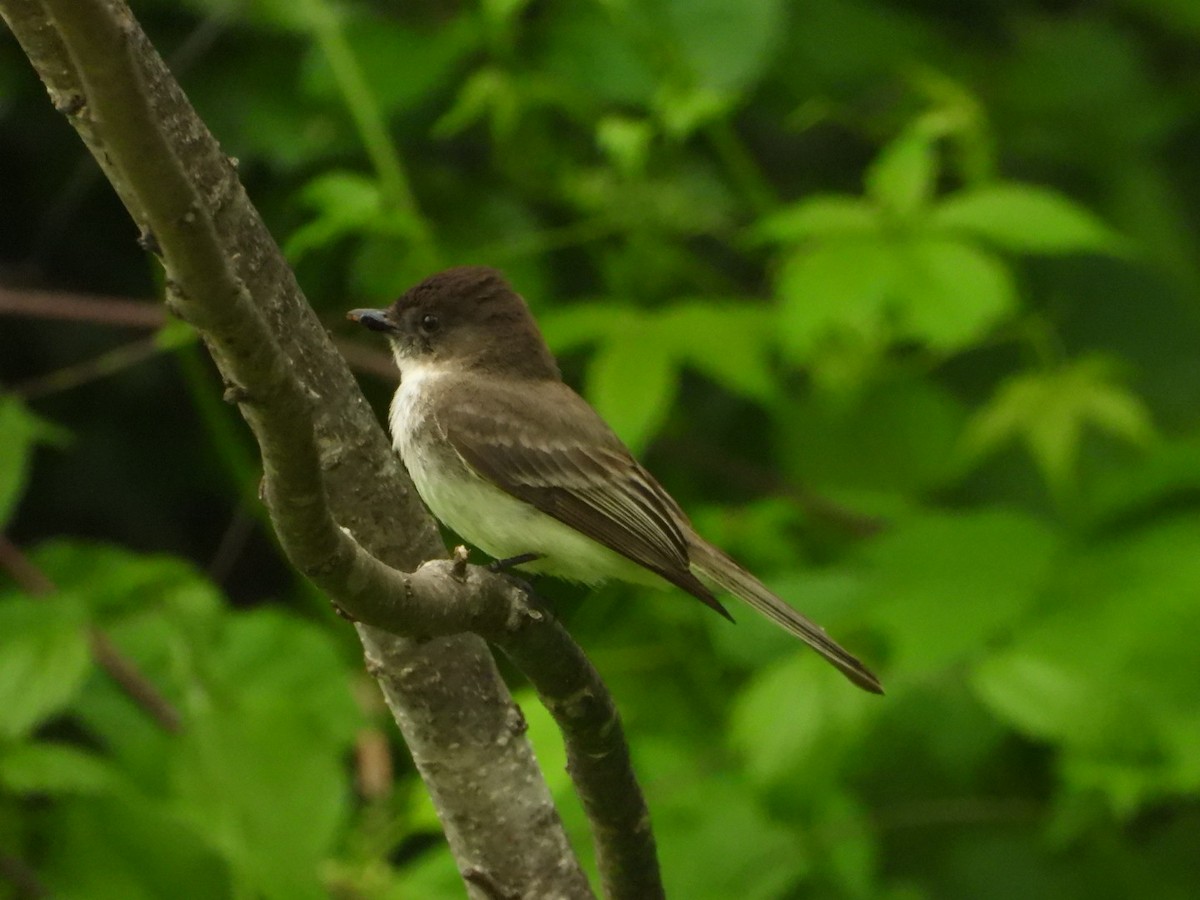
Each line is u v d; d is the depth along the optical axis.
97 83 3.27
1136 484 8.13
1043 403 8.70
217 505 10.30
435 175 9.51
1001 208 8.20
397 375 8.85
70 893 7.09
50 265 9.89
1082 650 7.55
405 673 5.50
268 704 7.19
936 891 8.74
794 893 8.16
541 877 5.61
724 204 9.63
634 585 8.79
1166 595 7.63
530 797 5.63
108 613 8.03
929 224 8.10
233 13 8.84
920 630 7.73
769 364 9.47
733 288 9.29
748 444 10.11
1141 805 8.35
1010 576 7.94
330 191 7.72
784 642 8.50
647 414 7.80
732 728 8.16
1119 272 10.41
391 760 9.09
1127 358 10.26
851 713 7.83
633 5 8.64
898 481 9.52
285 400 3.85
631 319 8.17
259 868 6.85
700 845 7.83
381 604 4.43
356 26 9.09
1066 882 8.71
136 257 10.02
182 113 5.04
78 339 9.86
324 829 6.97
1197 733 7.33
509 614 4.84
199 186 5.08
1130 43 11.04
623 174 8.97
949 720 8.27
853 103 10.47
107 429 10.00
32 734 8.77
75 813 7.21
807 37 10.16
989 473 9.87
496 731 5.59
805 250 8.05
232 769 7.00
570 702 5.14
